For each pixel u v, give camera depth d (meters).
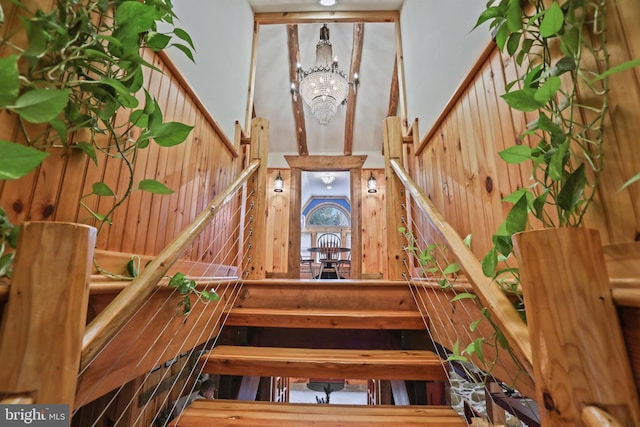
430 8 2.18
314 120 5.46
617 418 0.46
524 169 1.05
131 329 0.93
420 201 1.37
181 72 1.64
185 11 1.71
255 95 5.02
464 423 1.11
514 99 0.70
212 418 1.13
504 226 0.72
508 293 0.81
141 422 1.59
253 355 1.48
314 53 4.75
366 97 5.09
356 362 1.41
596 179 0.63
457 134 1.62
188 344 1.34
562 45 0.68
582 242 0.52
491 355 1.05
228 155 2.42
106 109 0.81
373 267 5.21
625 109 0.65
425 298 1.77
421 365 1.40
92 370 0.76
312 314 1.77
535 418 1.71
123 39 0.77
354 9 3.41
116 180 1.14
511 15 0.76
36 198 0.82
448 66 1.80
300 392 7.83
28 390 0.50
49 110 0.53
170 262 0.93
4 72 0.48
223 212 2.29
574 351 0.49
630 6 0.65
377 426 1.09
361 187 5.44
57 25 0.63
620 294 0.50
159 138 0.89
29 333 0.51
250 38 3.26
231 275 2.39
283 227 5.37
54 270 0.54
